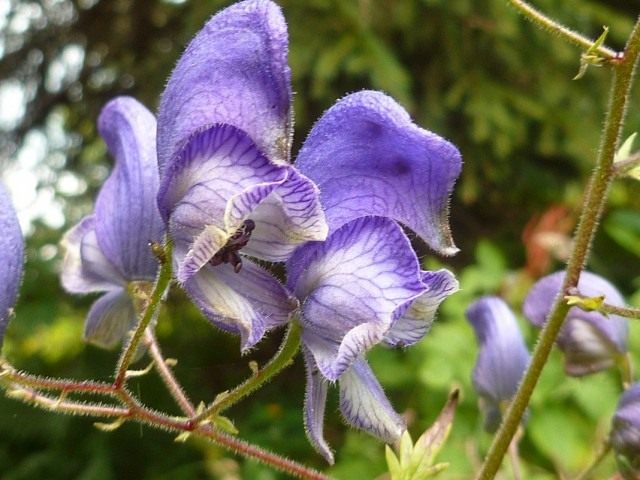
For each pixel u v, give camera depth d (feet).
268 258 0.21
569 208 0.75
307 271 0.23
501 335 0.33
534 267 0.59
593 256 0.80
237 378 0.79
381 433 0.23
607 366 0.33
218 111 0.21
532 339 0.54
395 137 0.22
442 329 0.53
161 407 0.72
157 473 0.70
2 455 0.71
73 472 0.69
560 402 0.50
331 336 0.22
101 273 0.28
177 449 0.72
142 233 0.27
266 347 0.78
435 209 0.23
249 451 0.26
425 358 0.54
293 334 0.23
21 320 0.69
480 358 0.33
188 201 0.21
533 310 0.34
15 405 0.69
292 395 0.76
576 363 0.33
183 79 0.21
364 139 0.23
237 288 0.22
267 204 0.21
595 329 0.33
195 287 0.21
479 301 0.34
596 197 0.25
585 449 0.48
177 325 0.81
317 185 0.23
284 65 0.20
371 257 0.22
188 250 0.21
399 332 0.23
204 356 0.80
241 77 0.20
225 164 0.20
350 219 0.23
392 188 0.23
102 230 0.28
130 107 0.28
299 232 0.21
